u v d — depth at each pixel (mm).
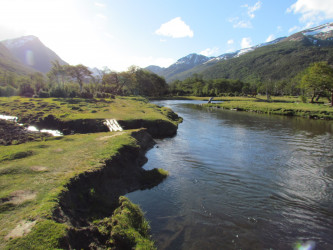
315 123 37094
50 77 76625
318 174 14812
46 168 10562
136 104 47312
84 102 43281
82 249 6379
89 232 7035
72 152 13258
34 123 25484
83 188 9680
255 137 26031
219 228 8797
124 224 7551
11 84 78375
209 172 15000
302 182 13492
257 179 13898
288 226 9047
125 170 13234
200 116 45719
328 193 12062
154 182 13133
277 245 7906
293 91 129625
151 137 23422
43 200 7613
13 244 5504
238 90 152875
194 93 147000
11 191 8102
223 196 11539
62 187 8672
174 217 9516
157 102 88250
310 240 8219
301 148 21203
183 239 8109
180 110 57594
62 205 7824
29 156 12344
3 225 6242
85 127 24625
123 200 9102
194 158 18047
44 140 16625
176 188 12445
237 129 31172
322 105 57625
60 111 30969
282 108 52406
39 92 50281
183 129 30922
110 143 15328
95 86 78750
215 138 25469
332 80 57250
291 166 16297
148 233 8297
